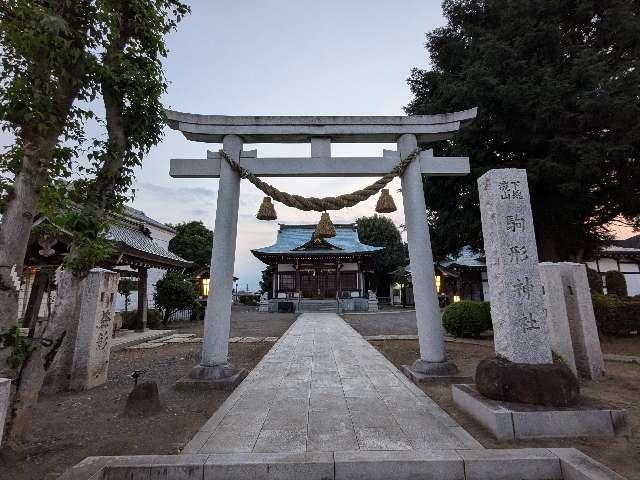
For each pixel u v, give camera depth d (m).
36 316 7.28
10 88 3.67
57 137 4.09
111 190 4.93
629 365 7.59
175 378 7.10
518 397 4.11
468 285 29.19
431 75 13.71
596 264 24.92
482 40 12.00
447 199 12.94
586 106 9.49
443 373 6.34
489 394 4.36
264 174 7.20
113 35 4.59
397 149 7.54
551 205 11.09
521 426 3.78
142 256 13.47
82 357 6.21
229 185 6.98
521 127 10.99
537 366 4.26
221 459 3.25
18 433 3.61
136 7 4.96
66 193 4.54
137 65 5.09
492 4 12.35
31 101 3.74
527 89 10.12
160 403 5.00
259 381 6.41
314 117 7.30
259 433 3.96
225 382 5.98
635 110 9.07
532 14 11.51
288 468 3.16
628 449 3.50
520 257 4.75
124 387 6.36
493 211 5.00
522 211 4.91
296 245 35.16
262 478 3.14
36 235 8.11
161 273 24.81
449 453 3.35
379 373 7.00
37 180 3.91
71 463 3.37
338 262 31.83
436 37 13.85
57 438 3.97
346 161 7.29
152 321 17.47
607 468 2.99
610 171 10.39
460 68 13.23
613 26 10.92
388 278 42.91
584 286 6.98
